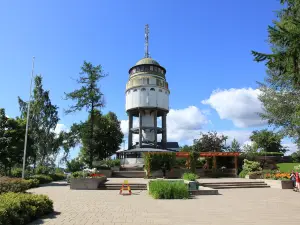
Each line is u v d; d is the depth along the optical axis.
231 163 43.09
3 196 10.74
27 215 9.73
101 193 20.44
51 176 35.53
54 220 10.26
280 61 8.73
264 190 23.69
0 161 28.39
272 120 27.33
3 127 29.16
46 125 38.81
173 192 17.33
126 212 12.13
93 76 41.28
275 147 60.41
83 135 42.50
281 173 29.78
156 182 18.73
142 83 48.69
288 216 11.46
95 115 47.66
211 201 16.14
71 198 17.30
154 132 48.06
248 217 11.16
